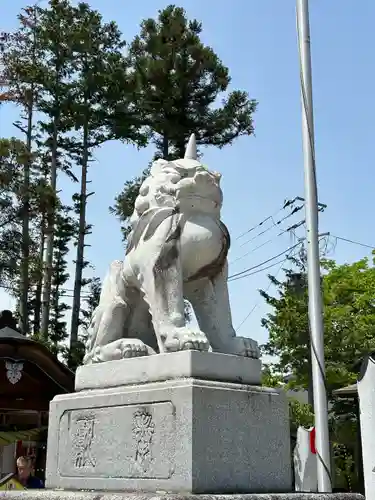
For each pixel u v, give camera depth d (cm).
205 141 1917
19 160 1772
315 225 688
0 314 1020
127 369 322
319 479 614
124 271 355
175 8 1880
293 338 1484
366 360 640
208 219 345
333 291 1823
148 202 354
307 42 748
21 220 1866
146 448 291
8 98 2048
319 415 630
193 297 351
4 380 1043
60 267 2338
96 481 312
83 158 2139
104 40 2059
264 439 301
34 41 2038
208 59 1812
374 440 616
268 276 1636
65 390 1015
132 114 1942
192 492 265
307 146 712
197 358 294
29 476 774
